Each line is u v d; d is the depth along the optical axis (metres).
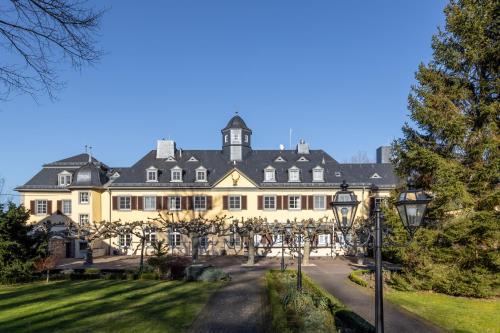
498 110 18.39
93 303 16.97
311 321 11.88
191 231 34.72
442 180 18.50
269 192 42.47
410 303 17.52
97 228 35.25
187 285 21.98
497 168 17.67
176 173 42.81
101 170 44.81
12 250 23.41
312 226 34.94
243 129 46.31
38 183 43.88
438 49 20.02
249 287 21.33
